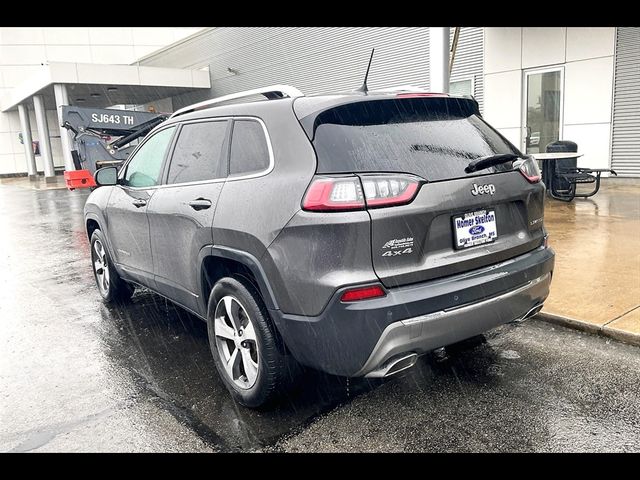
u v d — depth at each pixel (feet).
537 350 13.20
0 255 30.01
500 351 13.26
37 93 91.04
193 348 14.76
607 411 10.34
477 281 9.77
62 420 11.10
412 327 8.98
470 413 10.53
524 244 10.91
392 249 9.05
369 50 56.08
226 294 11.21
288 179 9.75
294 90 11.38
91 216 18.48
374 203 8.93
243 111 11.55
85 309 18.78
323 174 9.28
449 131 10.68
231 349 11.71
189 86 82.79
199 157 12.62
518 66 42.88
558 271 18.42
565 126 41.06
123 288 18.52
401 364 9.28
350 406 11.05
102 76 76.02
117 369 13.55
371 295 8.89
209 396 11.91
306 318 9.34
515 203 10.89
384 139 9.78
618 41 37.37
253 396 10.81
